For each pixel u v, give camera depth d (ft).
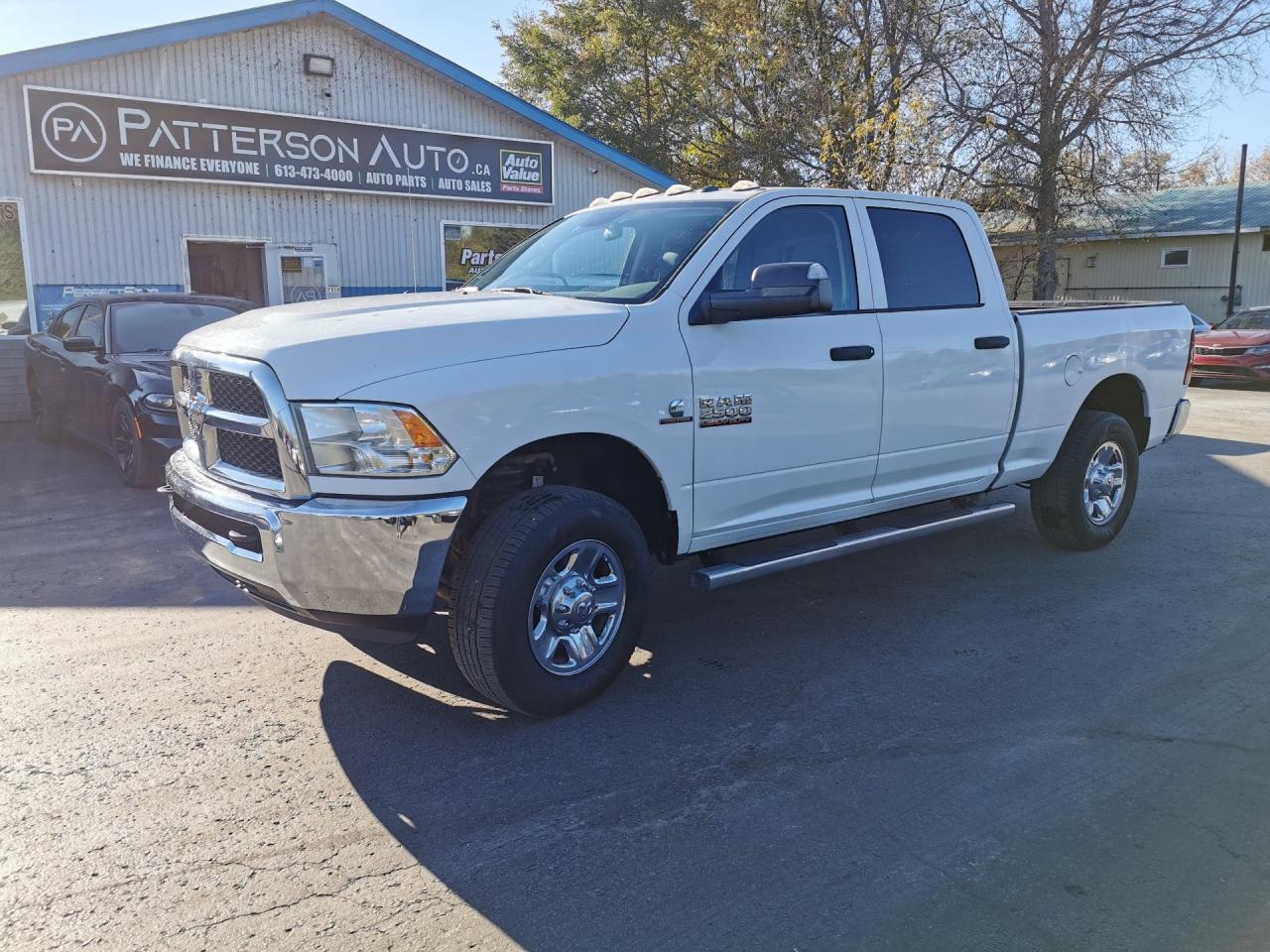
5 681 13.75
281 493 11.24
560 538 11.91
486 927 8.45
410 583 10.93
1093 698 13.32
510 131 55.62
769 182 83.97
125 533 22.06
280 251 48.88
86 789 10.74
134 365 26.25
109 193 43.86
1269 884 9.10
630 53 104.58
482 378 11.25
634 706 13.04
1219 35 77.10
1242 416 44.37
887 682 13.87
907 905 8.75
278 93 47.80
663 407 12.90
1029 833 9.95
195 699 13.17
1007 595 17.88
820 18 81.20
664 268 13.79
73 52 41.70
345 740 12.00
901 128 62.34
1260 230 95.96
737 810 10.39
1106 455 20.45
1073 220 85.97
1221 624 16.31
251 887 9.00
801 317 14.67
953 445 17.17
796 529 15.28
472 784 10.92
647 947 8.21
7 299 42.11
